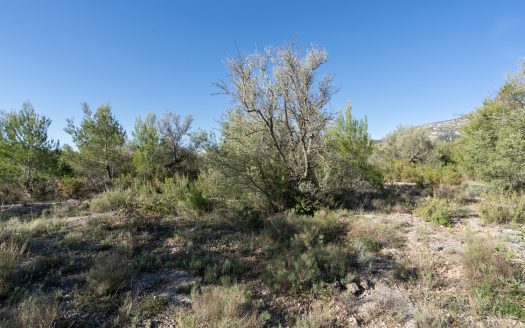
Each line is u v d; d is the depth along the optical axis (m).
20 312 3.04
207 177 9.82
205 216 7.59
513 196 7.74
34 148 13.32
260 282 4.26
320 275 4.26
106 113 15.13
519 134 7.72
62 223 6.68
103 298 3.61
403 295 3.77
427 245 5.32
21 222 7.28
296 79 8.00
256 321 3.14
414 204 8.96
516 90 7.97
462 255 4.57
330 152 8.92
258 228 6.73
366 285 4.04
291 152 8.57
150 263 4.65
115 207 8.60
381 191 10.77
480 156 10.12
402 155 22.20
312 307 3.62
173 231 6.44
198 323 3.13
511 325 3.07
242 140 8.35
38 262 4.54
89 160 14.88
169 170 15.58
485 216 6.76
